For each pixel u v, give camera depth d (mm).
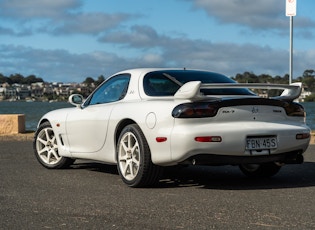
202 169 7336
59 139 7309
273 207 4598
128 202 4879
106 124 6254
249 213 4371
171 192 5402
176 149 5246
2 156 9016
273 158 5527
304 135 5688
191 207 4629
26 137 13648
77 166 7738
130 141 5785
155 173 5566
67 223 4102
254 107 5469
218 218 4207
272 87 5617
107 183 6051
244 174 6711
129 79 6289
